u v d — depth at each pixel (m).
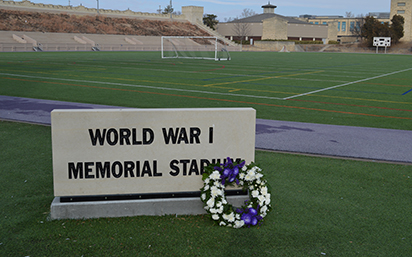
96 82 18.56
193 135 4.24
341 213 4.46
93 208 4.18
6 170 5.75
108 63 33.31
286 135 8.30
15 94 14.31
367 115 11.30
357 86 19.22
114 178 4.19
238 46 92.94
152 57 45.88
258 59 48.16
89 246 3.63
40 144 7.22
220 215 4.06
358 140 7.95
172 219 4.19
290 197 4.91
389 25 102.50
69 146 4.09
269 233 3.94
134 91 15.48
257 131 8.66
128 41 76.06
